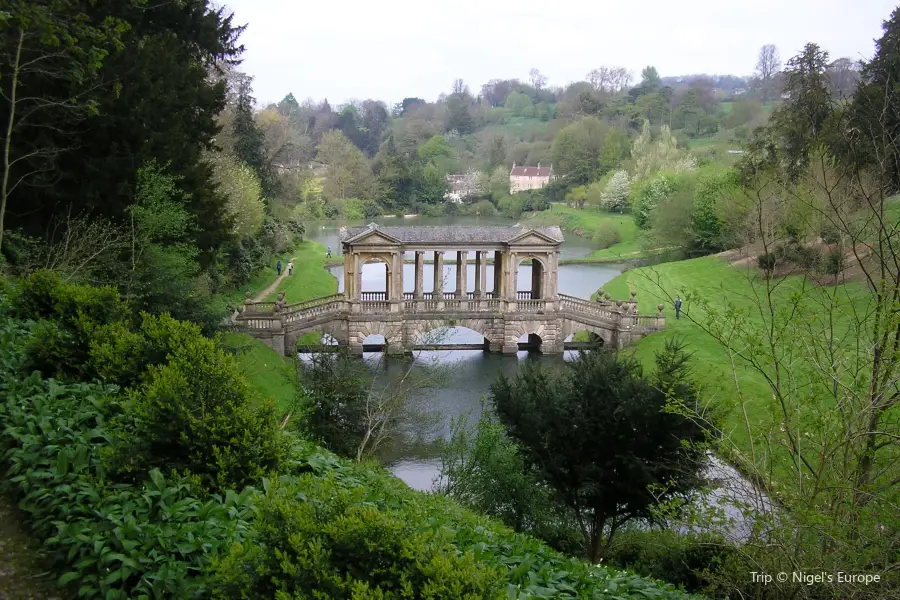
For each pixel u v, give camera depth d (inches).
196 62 1841.8
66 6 966.4
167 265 1320.1
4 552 472.7
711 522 680.4
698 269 2896.2
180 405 520.7
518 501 977.5
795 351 808.3
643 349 2139.5
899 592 543.8
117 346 660.1
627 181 5285.4
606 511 979.9
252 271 2861.7
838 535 563.8
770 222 1074.1
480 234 2305.6
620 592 570.3
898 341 616.4
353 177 5999.0
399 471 1310.3
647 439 930.7
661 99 6924.2
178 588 421.7
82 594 427.5
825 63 2145.7
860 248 1099.3
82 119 1238.3
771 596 631.8
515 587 474.3
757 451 905.5
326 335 2197.3
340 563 358.0
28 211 1328.7
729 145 4928.6
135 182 1397.6
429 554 362.6
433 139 7214.6
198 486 502.9
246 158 3376.0
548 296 2310.5
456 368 2138.3
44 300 783.7
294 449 647.1
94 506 484.7
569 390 1018.1
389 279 2281.0
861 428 634.8
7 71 1168.2
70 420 576.1
